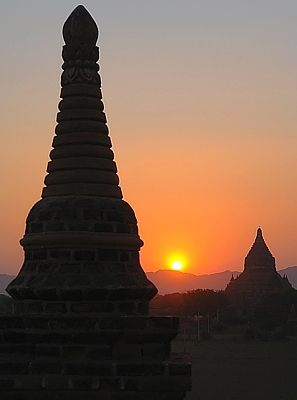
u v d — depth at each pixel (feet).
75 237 64.85
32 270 65.98
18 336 62.80
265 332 522.47
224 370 350.84
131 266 66.95
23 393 61.41
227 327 568.82
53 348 62.59
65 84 70.74
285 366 369.09
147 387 61.41
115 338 62.80
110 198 67.97
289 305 552.82
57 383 61.16
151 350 63.62
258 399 268.62
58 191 67.62
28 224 67.36
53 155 69.15
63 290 63.67
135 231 68.13
